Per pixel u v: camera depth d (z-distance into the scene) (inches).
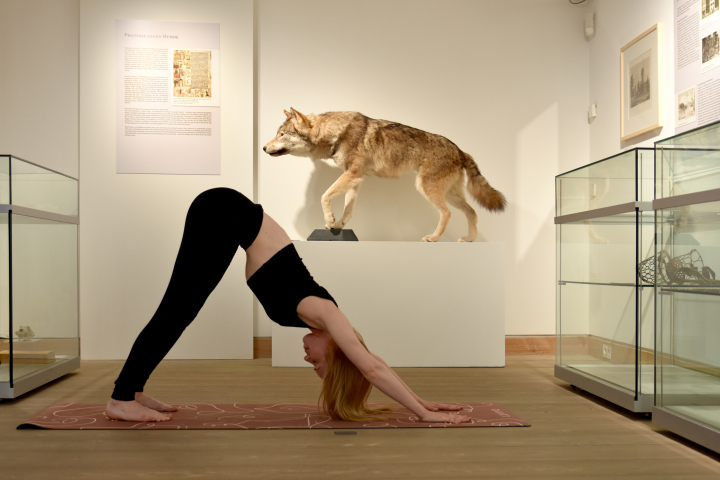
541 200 185.2
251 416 97.3
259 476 68.1
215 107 171.0
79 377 138.3
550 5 187.2
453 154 166.9
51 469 70.2
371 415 97.8
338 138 162.7
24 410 103.5
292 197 177.8
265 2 179.2
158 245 168.2
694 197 83.5
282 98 179.3
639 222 99.7
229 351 168.6
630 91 162.4
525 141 185.3
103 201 167.6
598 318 114.3
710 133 79.7
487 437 86.0
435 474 69.3
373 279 154.6
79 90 170.7
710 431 77.8
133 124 168.9
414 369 151.5
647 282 98.0
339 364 95.0
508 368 154.3
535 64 186.2
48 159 174.9
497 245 157.2
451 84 183.9
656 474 70.3
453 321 155.9
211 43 171.3
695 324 82.5
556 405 109.7
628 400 101.0
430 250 156.0
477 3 185.3
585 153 187.0
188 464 72.2
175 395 117.5
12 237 109.7
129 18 169.5
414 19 183.5
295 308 93.4
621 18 168.2
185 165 169.8
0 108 174.2
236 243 94.4
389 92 182.4
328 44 180.9
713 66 129.1
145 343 92.7
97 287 166.4
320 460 74.2
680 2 141.3
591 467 72.7
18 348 112.3
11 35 174.9
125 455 75.7
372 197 179.6
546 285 184.7
